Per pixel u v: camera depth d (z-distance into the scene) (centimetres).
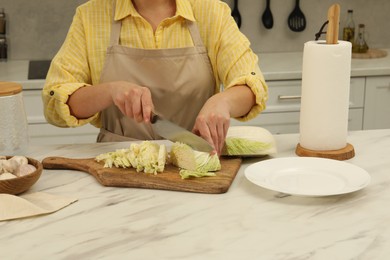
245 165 145
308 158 141
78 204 123
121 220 115
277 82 287
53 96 164
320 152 148
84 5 177
